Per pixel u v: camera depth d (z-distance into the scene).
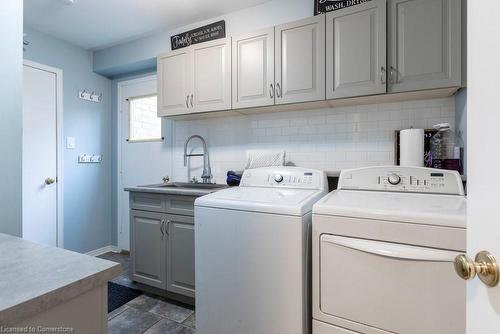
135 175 3.04
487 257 0.45
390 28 1.59
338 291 1.14
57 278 0.54
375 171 1.54
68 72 2.79
